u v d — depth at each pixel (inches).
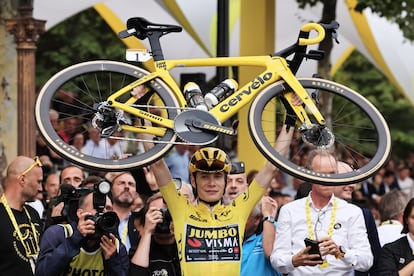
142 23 423.2
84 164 400.8
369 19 1126.4
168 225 472.1
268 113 684.1
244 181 533.6
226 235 448.1
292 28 1139.3
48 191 629.0
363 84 1754.4
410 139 1770.4
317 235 485.4
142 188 543.2
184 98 421.7
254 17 876.0
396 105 1770.4
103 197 439.5
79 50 1369.3
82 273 442.9
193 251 445.4
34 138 745.6
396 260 507.5
